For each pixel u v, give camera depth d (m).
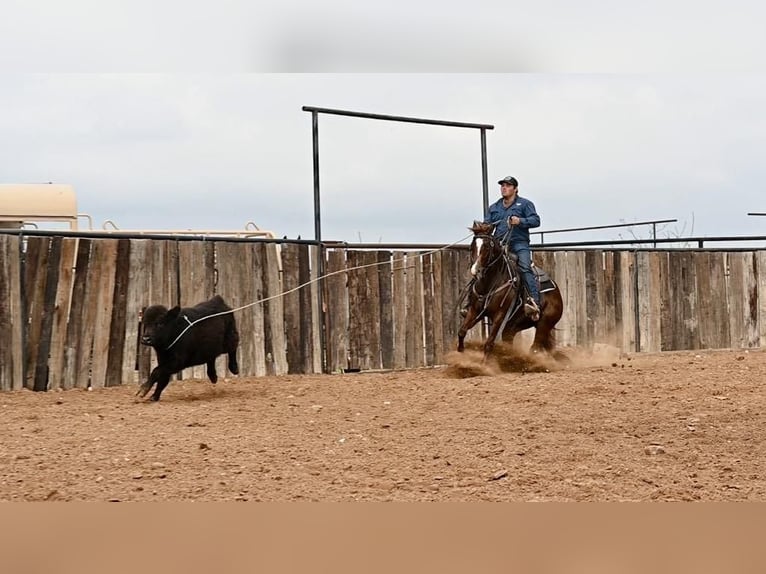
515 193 16.69
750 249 22.59
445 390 13.68
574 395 12.59
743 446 9.73
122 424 11.19
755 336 22.58
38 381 15.02
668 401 11.98
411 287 18.38
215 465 8.92
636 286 21.20
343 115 17.66
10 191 18.48
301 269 17.36
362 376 16.73
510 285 16.11
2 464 8.90
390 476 8.55
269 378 16.52
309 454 9.45
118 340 15.68
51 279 15.18
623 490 8.08
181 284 16.27
